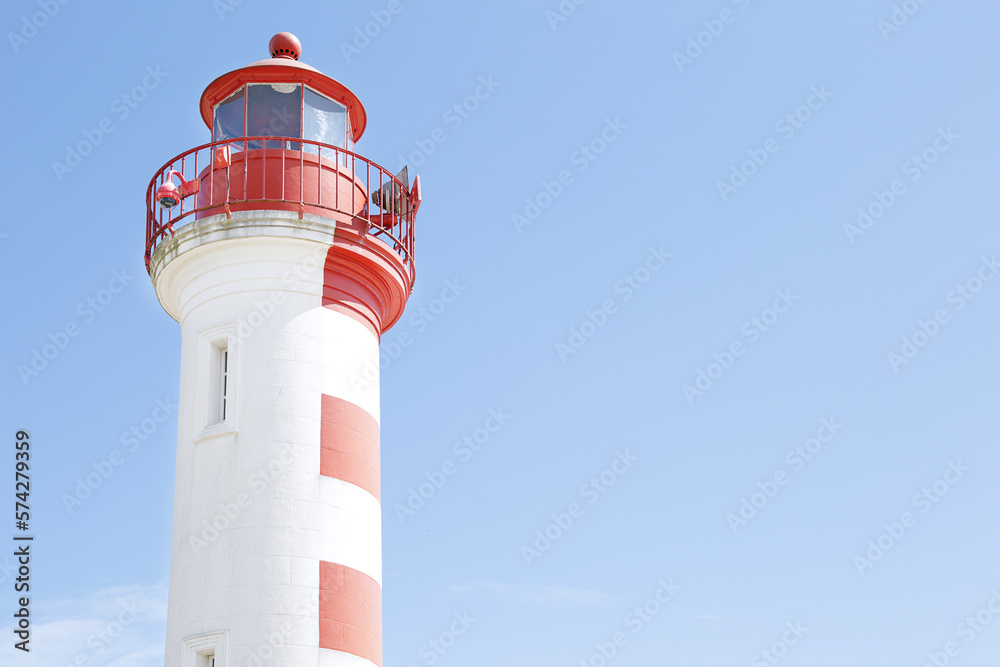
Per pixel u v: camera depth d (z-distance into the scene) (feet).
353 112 79.00
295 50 78.13
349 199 74.49
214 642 63.93
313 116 75.77
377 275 74.54
